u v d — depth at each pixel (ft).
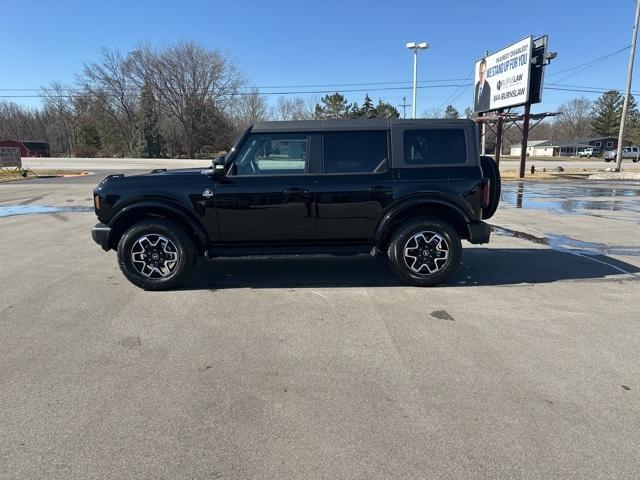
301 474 7.90
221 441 8.80
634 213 40.11
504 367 11.64
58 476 7.89
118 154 257.96
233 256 17.98
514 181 83.71
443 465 8.10
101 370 11.60
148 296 17.35
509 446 8.61
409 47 98.02
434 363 11.87
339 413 9.69
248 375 11.32
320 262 22.41
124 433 9.06
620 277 19.80
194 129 245.04
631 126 314.96
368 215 17.75
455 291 17.79
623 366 11.69
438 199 17.57
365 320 14.82
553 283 18.94
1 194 59.57
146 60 236.63
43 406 10.02
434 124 17.84
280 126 17.75
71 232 31.07
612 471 7.95
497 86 90.17
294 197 17.49
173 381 11.05
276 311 15.67
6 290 18.11
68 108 274.77
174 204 17.52
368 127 17.79
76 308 16.07
